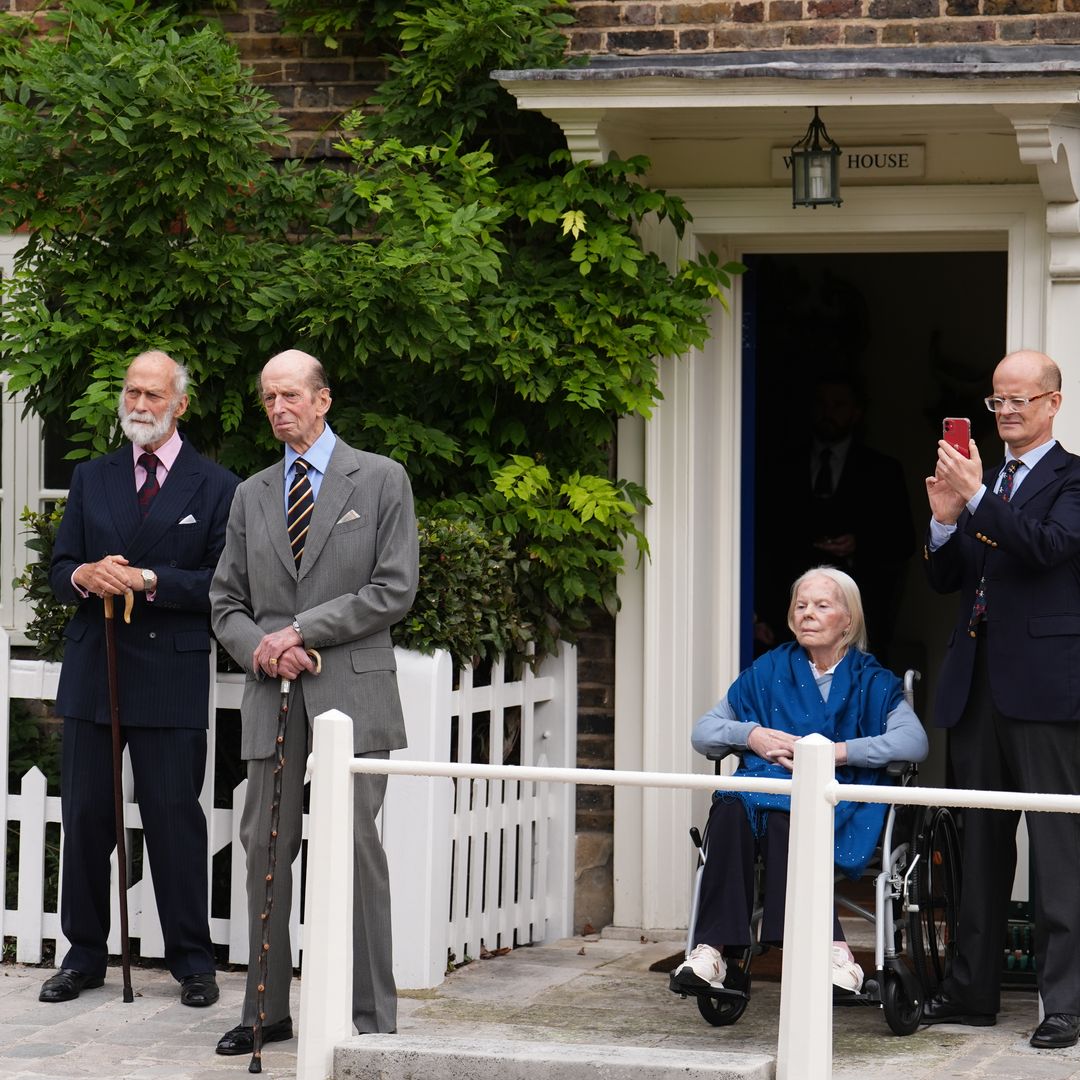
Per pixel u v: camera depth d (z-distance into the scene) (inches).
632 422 324.8
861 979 253.3
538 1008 270.7
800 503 406.6
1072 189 289.1
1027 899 303.6
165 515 271.3
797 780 200.4
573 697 325.7
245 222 317.1
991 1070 236.4
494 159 322.3
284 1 329.4
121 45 293.9
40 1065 239.0
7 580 351.6
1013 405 252.8
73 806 273.1
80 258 301.9
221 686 288.5
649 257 315.9
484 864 304.0
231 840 288.7
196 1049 247.0
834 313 420.8
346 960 217.6
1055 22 301.9
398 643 281.0
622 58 316.8
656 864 323.0
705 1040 253.3
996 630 252.2
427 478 312.8
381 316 295.0
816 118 300.2
